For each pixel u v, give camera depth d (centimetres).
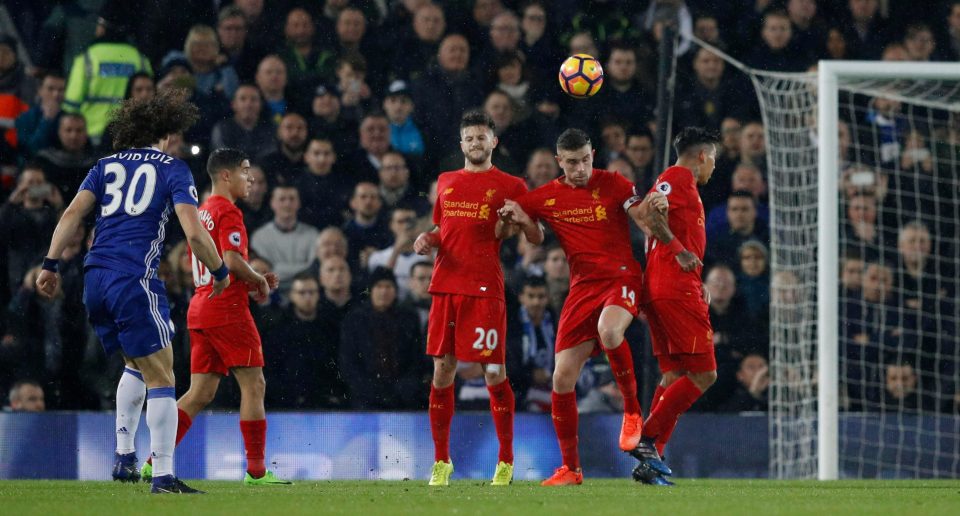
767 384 3800
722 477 3425
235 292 2388
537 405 3728
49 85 4150
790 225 3881
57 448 3328
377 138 4216
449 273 2394
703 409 3784
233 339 2383
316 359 3741
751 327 3919
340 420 3366
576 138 2367
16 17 4369
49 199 3909
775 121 3909
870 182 4309
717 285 3931
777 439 3453
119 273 1936
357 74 4397
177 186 1962
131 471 2262
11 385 3694
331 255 3922
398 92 4288
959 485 2625
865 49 4753
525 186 2458
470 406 3700
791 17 4728
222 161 2400
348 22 4447
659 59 4472
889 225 4325
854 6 4772
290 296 3853
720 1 4694
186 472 3300
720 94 4528
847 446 3488
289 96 4322
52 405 3706
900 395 3878
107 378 3731
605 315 2347
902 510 1670
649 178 4341
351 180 4166
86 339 3756
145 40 4450
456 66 4422
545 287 3766
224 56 4359
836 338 3178
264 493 2025
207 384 2430
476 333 2381
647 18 4628
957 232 4353
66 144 4084
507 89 4428
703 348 2345
